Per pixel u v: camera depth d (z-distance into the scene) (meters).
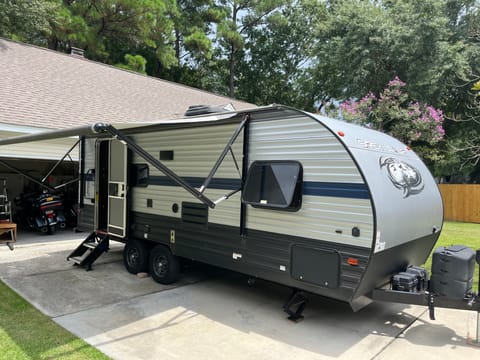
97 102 10.38
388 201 3.70
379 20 17.80
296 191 3.98
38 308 4.47
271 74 31.80
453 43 17.70
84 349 3.50
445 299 3.77
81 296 4.95
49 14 18.03
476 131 17.38
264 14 29.94
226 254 4.71
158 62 26.05
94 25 20.84
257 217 4.38
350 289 3.63
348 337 3.95
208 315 4.43
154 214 5.66
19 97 8.77
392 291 3.85
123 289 5.29
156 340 3.75
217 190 4.81
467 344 3.84
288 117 4.12
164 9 21.31
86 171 6.98
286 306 4.32
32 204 9.37
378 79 18.48
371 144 4.11
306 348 3.68
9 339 3.65
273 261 4.24
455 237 10.31
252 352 3.56
